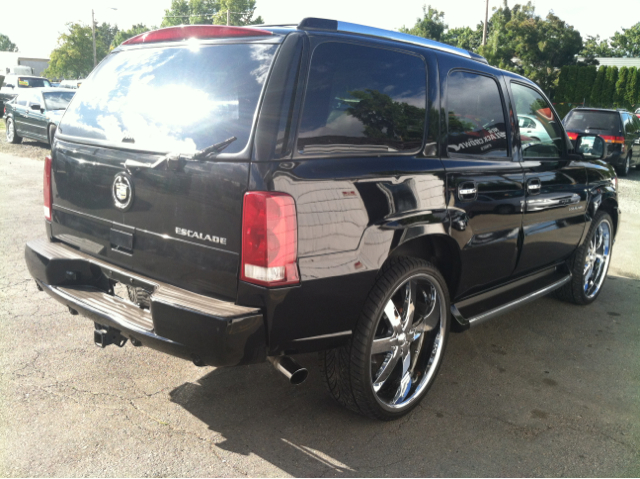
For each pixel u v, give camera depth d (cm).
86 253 296
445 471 254
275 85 234
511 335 420
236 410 293
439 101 306
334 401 309
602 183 476
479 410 309
